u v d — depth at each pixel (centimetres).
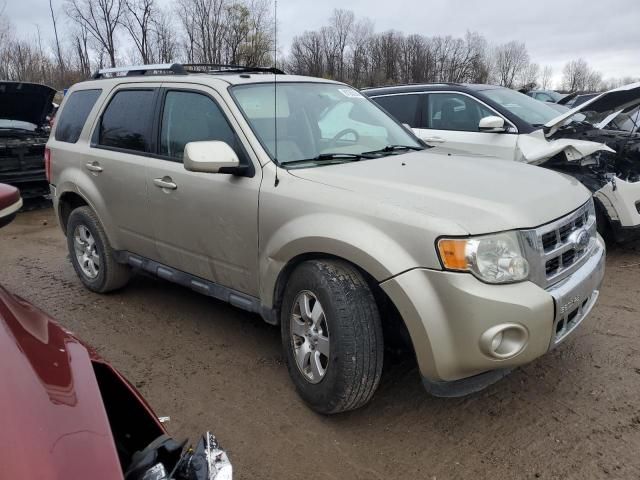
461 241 255
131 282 534
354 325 281
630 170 579
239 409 326
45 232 764
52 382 157
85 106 492
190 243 381
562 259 289
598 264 315
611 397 326
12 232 766
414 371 360
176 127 394
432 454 284
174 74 419
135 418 188
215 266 368
